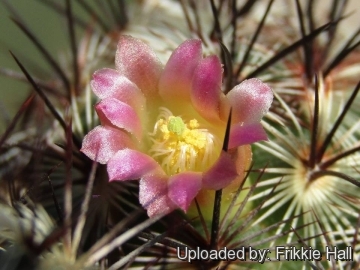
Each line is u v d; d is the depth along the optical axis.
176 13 0.05
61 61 0.05
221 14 0.05
